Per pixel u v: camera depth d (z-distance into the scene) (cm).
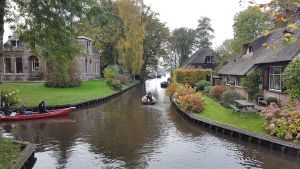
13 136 1934
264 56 2827
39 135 1959
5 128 2175
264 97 2731
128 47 5969
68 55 1750
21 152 1334
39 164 1380
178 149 1608
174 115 2772
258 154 1496
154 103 3669
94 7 1567
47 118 2597
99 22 1628
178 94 3306
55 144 1731
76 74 4456
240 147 1628
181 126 2233
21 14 1564
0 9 1325
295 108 1725
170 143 1734
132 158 1459
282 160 1398
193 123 2339
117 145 1700
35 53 1748
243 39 5631
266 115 1767
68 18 1567
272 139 1584
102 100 3822
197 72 4822
